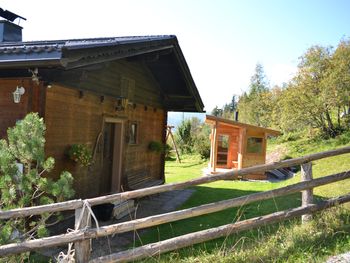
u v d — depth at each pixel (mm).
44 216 3373
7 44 4898
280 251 3307
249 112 26141
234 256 3295
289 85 15078
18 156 3352
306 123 15172
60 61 3703
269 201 6656
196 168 16531
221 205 3480
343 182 6922
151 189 3268
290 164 3965
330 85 13156
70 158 5320
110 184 7453
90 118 6070
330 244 3336
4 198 3174
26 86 4609
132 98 7844
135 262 3320
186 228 5512
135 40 5582
